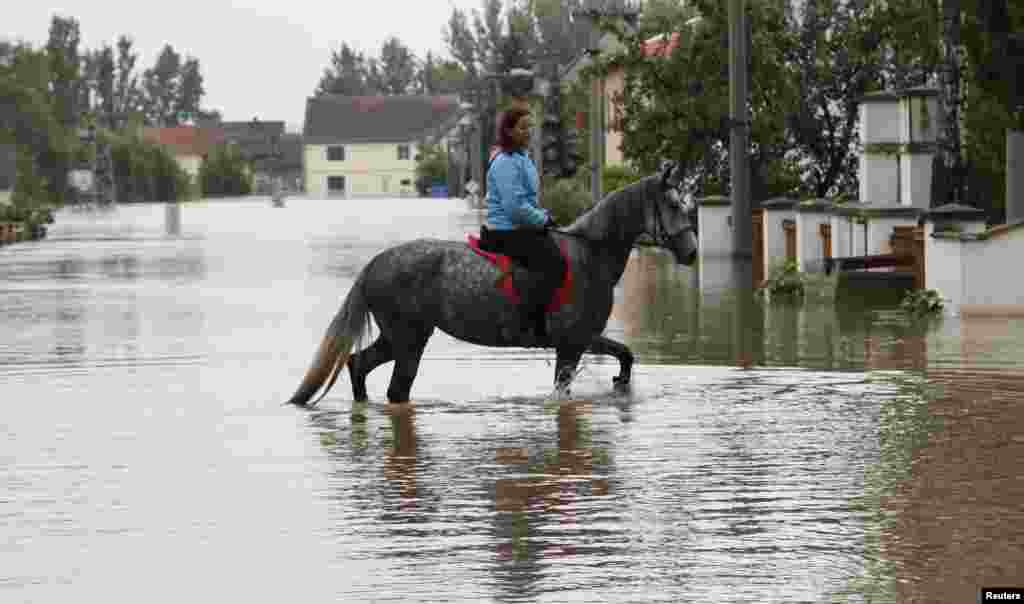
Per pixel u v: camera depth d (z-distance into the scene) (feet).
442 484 37.24
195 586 28.71
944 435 42.80
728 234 131.03
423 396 51.85
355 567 29.73
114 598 28.04
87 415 48.73
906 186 99.81
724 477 37.55
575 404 49.37
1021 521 32.65
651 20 151.84
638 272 114.32
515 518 33.58
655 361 60.39
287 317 84.33
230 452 41.86
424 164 585.63
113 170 536.42
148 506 35.29
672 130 139.23
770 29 135.64
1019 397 49.65
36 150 457.68
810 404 48.80
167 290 106.83
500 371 58.39
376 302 49.29
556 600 27.40
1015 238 75.82
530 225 47.83
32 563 30.40
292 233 213.46
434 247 48.75
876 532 31.89
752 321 76.07
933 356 60.44
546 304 48.06
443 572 29.30
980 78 85.51
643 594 27.71
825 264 87.25
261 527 33.09
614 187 184.14
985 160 90.99
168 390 54.60
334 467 39.58
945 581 28.27
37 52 464.65
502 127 48.01
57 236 217.97
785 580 28.45
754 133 133.49
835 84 134.10
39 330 77.56
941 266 78.02
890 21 127.54
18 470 39.65
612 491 36.19
